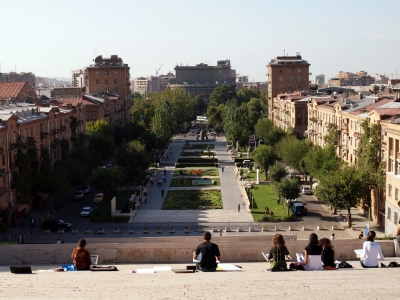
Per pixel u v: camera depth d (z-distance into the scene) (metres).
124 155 128.75
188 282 24.89
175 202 114.75
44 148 109.81
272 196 119.81
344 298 20.66
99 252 43.34
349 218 91.81
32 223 92.25
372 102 120.69
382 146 90.62
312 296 21.09
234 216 101.94
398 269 29.88
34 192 103.62
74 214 105.56
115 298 21.33
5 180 93.25
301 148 135.50
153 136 186.75
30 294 22.53
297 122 185.38
